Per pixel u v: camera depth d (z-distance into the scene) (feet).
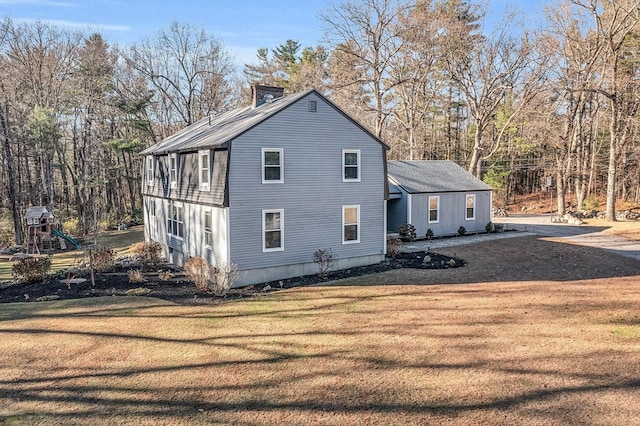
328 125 59.98
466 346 31.45
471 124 174.09
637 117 125.59
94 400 25.43
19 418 23.66
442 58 126.72
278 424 22.33
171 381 27.58
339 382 26.66
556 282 51.37
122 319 40.70
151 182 83.30
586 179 148.87
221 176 53.98
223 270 50.65
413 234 83.41
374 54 125.70
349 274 59.00
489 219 97.25
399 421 22.24
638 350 29.32
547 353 29.53
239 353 31.78
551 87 113.50
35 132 108.17
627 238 83.82
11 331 38.01
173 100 145.69
